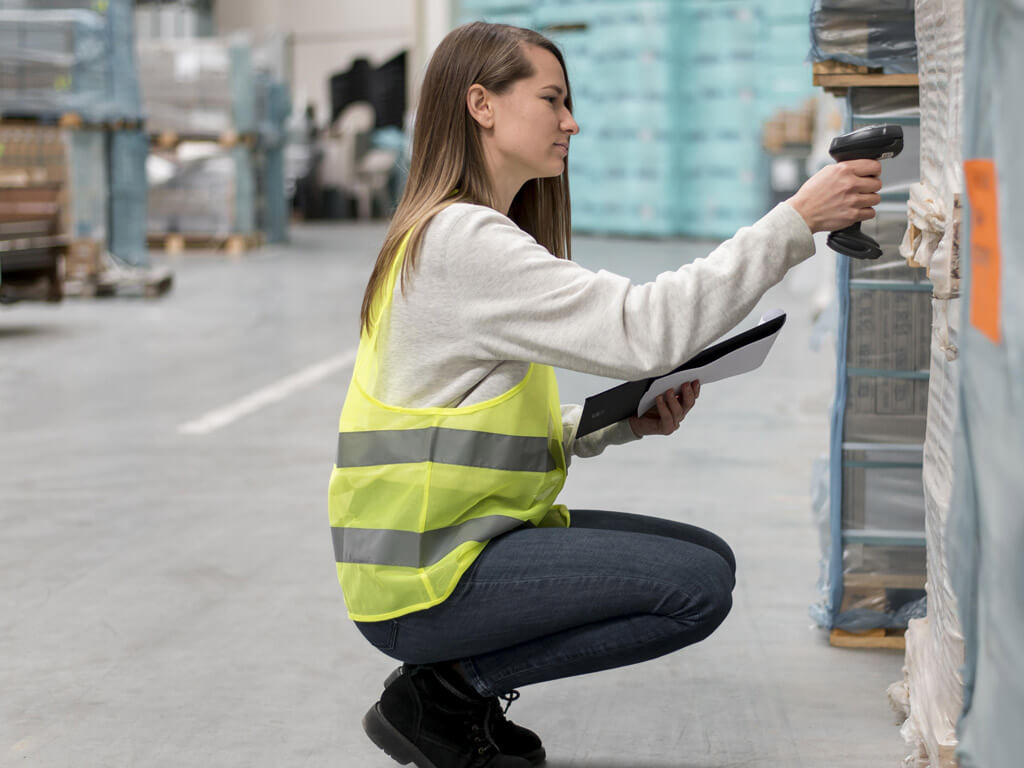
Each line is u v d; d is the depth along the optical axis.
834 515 2.63
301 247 15.45
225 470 4.41
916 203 1.88
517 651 1.86
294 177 21.20
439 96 1.80
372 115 21.61
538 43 1.81
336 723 2.34
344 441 1.83
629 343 1.66
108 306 9.41
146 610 2.98
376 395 1.79
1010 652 1.19
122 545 3.52
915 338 2.58
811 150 10.80
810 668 2.58
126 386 6.07
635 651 1.81
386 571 1.80
